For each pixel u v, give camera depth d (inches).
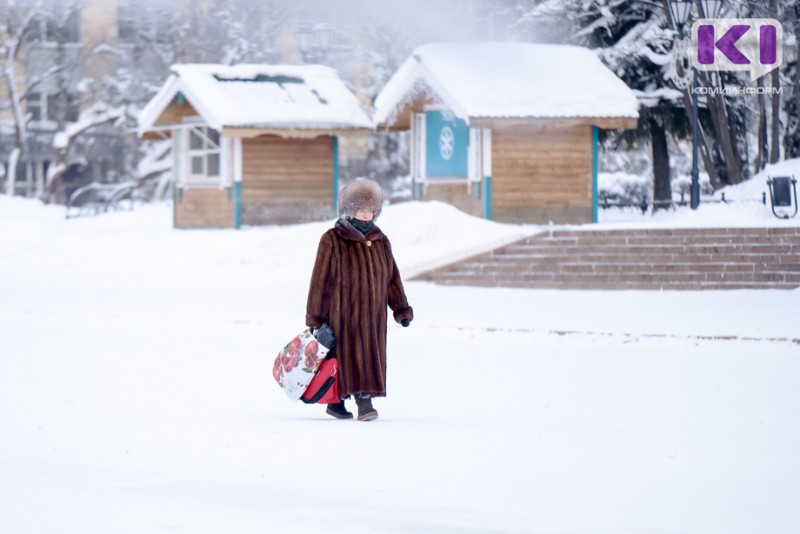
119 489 474.6
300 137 2549.2
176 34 4005.9
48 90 4832.7
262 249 2119.8
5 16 4382.4
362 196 717.9
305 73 2603.3
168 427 652.1
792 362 1040.8
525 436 628.1
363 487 482.0
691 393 839.1
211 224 2598.4
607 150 3026.6
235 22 3914.9
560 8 2817.4
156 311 1544.0
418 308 1553.9
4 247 2426.2
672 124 2891.2
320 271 702.5
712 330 1275.8
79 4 4392.2
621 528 416.5
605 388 868.0
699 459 560.4
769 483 500.4
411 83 2381.9
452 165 2397.9
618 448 591.2
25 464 530.9
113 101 4424.2
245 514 430.3
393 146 4133.9
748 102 2910.9
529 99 2249.0
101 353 1111.6
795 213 2245.3
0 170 4503.0
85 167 4785.9
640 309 1535.4
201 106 2466.8
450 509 442.3
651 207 2842.0
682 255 1881.2
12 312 1537.9
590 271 1879.9
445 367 1006.4
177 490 473.1
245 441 600.1
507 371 977.5
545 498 465.4
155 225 2851.9
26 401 778.2
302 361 694.5
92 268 2126.0
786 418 714.2
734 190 2490.2
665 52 2773.1
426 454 564.7
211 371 973.2
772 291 1776.6
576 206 2340.1
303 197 2591.0
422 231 2058.3
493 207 2313.0
